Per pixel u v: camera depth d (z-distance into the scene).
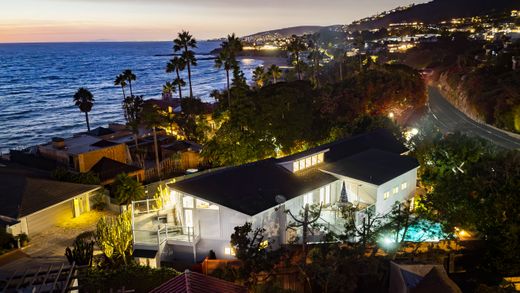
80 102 101.88
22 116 147.75
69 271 21.00
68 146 65.69
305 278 27.98
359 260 27.00
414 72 89.88
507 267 31.34
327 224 34.78
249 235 31.17
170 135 88.44
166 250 33.00
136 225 34.97
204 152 58.19
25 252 36.19
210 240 33.16
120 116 149.00
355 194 38.31
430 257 30.38
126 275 27.14
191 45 104.44
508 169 35.56
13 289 20.03
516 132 72.44
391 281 27.80
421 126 70.06
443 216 33.25
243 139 55.34
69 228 41.69
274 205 32.59
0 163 57.91
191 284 19.62
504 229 31.48
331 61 186.75
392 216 33.44
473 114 86.06
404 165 41.53
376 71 84.12
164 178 62.78
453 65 142.12
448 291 23.36
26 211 39.41
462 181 35.75
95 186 46.25
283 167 38.56
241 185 34.78
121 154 67.12
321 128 66.69
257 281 27.44
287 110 61.84
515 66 100.25
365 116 62.28
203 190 33.28
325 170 39.62
